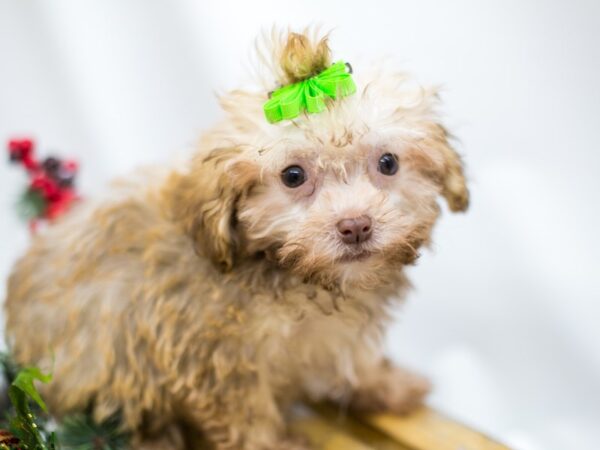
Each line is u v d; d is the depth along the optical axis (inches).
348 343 13.2
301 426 14.3
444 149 11.6
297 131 10.4
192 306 11.9
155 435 13.6
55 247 13.5
